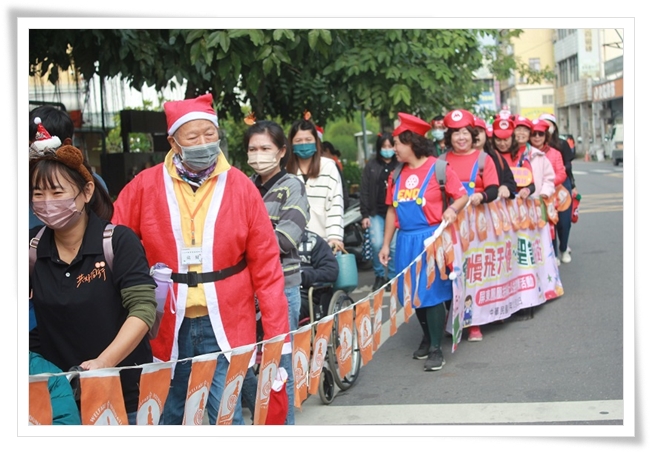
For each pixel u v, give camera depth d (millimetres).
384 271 9062
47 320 3080
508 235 7215
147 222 3596
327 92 11430
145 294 3053
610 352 6215
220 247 3539
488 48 19469
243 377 3447
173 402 3707
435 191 6031
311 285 5227
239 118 11805
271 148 4488
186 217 3545
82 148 11289
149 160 11508
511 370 5934
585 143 50906
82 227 3088
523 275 7512
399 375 6027
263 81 10062
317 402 5457
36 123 3109
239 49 7762
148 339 3289
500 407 5113
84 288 3039
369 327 4691
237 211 3570
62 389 2885
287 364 3990
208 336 3592
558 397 5242
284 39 7883
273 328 3674
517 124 7672
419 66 9977
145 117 11484
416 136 6055
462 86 13547
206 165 3504
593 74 50625
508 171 6977
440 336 6117
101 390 2727
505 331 7184
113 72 8250
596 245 12148
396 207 6152
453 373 5973
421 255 5641
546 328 7160
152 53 8148
